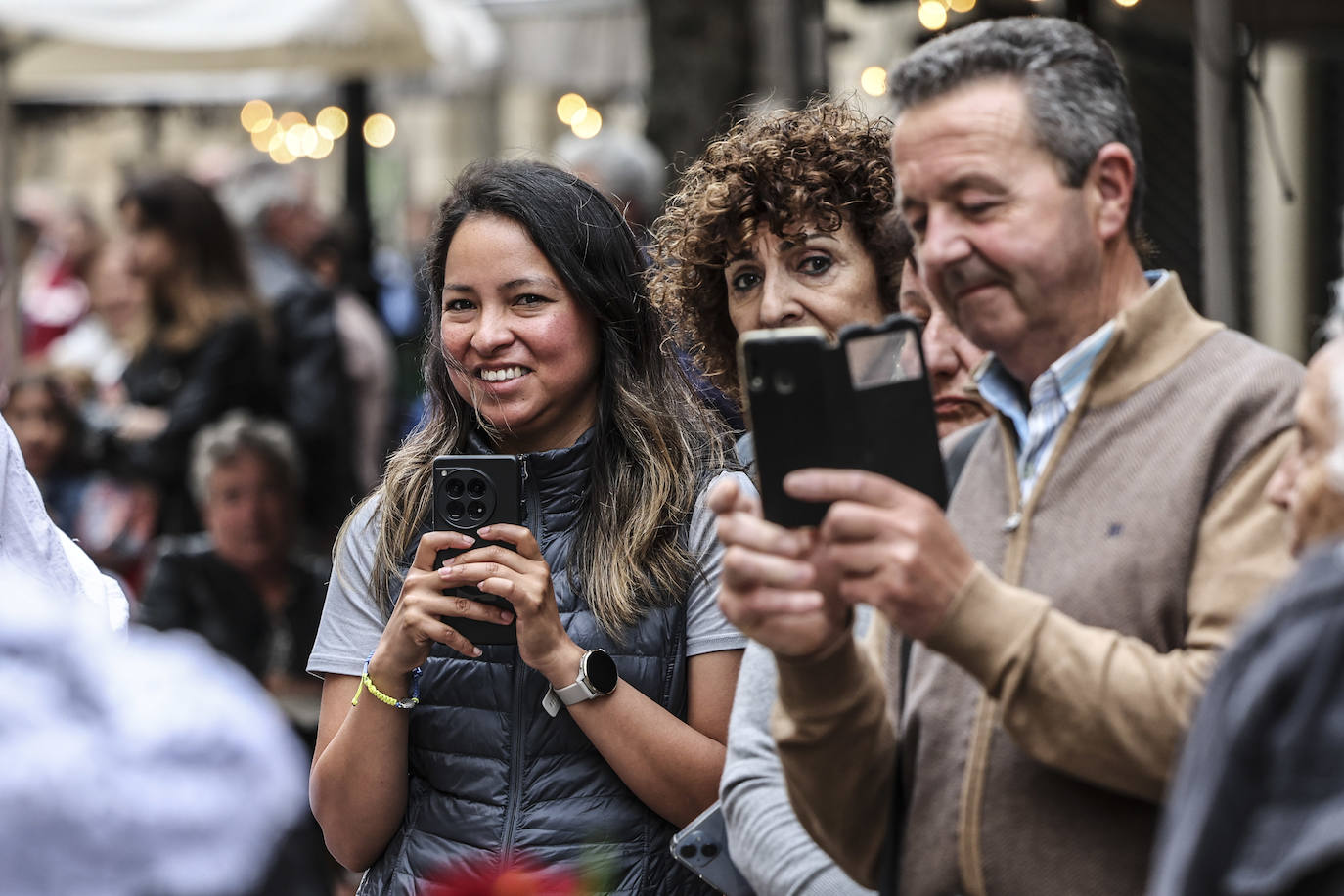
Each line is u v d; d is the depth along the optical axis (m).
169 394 11.70
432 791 4.63
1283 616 2.32
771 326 4.88
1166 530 3.24
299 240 14.83
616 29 17.06
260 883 2.05
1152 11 10.89
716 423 5.17
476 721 4.57
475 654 4.46
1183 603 3.24
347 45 13.55
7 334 12.73
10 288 12.82
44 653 2.02
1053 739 3.13
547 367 4.78
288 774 2.10
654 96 12.07
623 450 4.83
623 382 4.86
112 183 28.88
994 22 3.43
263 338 12.01
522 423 4.84
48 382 11.56
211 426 11.71
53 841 1.91
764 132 4.95
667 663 4.65
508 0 17.36
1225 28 7.61
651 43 12.11
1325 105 15.88
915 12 13.28
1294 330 15.80
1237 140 7.91
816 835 3.61
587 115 19.34
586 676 4.40
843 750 3.45
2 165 13.10
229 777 2.04
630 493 4.75
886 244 4.84
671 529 4.74
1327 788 2.20
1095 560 3.29
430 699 4.64
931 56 3.38
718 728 4.62
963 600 3.09
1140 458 3.31
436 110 26.70
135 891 1.96
